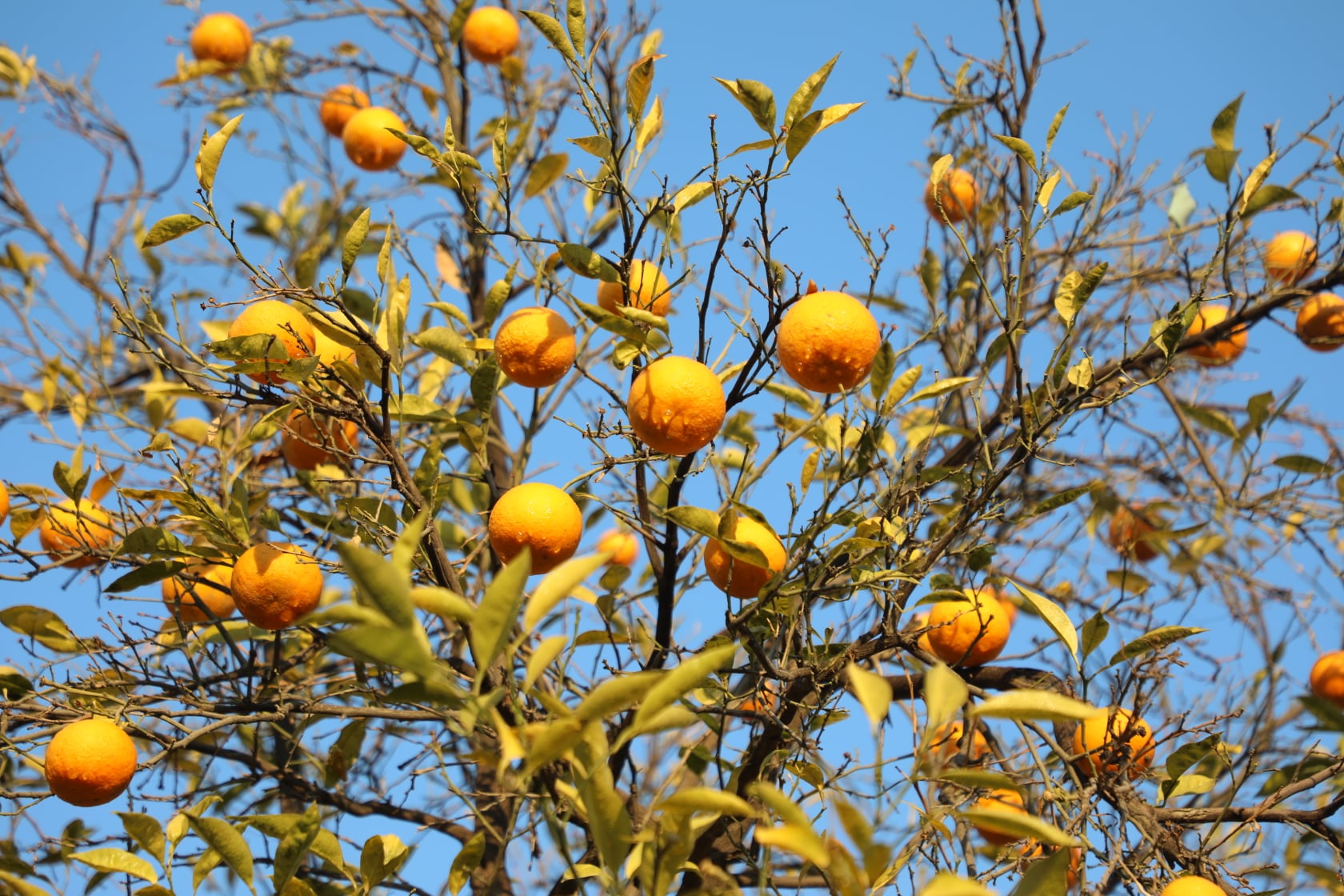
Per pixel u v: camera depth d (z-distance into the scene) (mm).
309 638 2314
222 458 2143
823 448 2236
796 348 1937
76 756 2004
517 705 1778
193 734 2057
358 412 1982
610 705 1713
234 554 2082
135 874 1924
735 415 2305
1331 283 2336
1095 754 2070
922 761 1707
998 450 2074
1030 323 2588
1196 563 2545
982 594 2113
